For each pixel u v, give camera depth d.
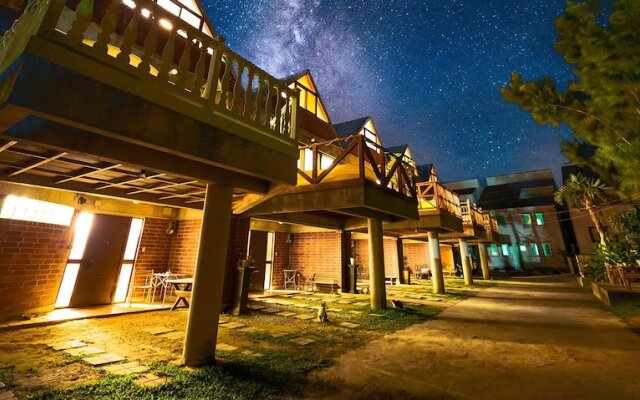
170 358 4.58
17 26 3.23
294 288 14.93
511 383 3.99
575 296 13.37
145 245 9.16
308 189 7.82
